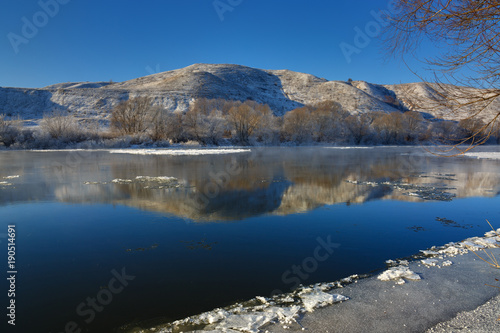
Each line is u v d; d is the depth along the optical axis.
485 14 3.21
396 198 12.89
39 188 14.72
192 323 4.29
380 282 5.36
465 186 15.76
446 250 6.79
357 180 17.30
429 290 5.01
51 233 8.59
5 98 90.38
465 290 4.98
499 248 6.76
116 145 47.06
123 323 4.44
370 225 9.21
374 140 62.19
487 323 4.05
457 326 4.03
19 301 5.11
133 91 101.25
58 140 46.84
